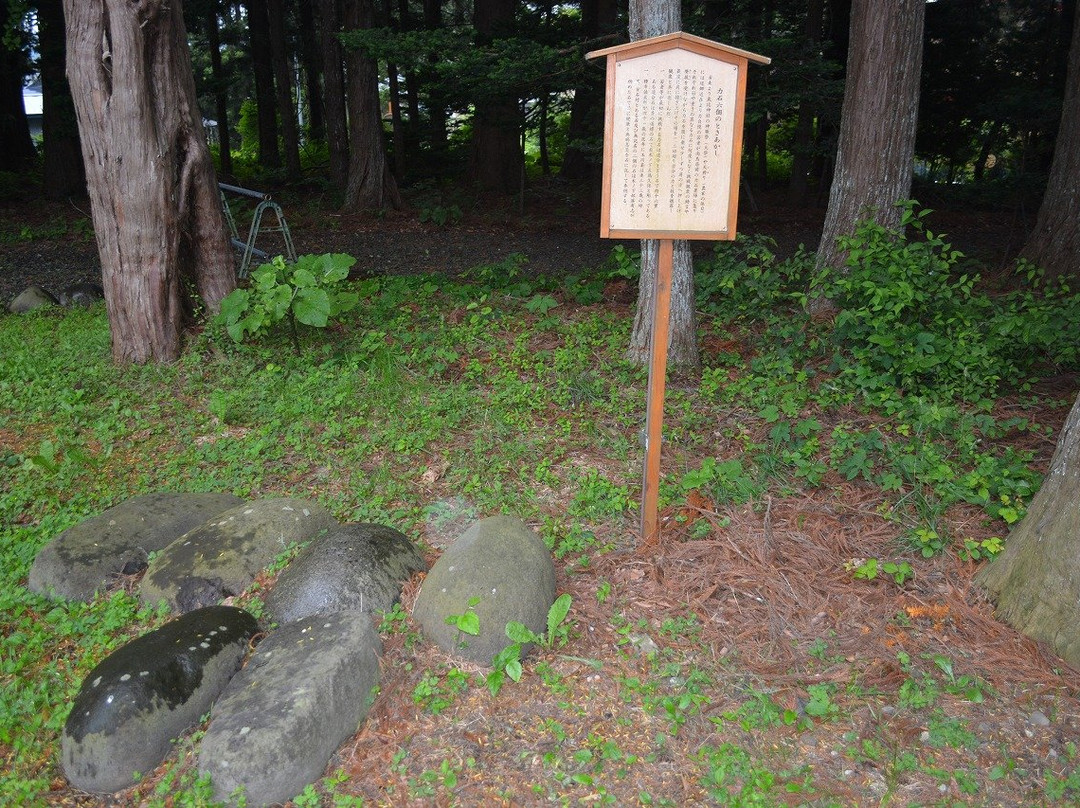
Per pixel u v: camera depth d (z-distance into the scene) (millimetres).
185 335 6898
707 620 3525
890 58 7273
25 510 4539
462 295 9141
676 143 3486
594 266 12250
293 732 2689
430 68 9625
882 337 5855
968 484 4219
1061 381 6184
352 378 6227
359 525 3807
